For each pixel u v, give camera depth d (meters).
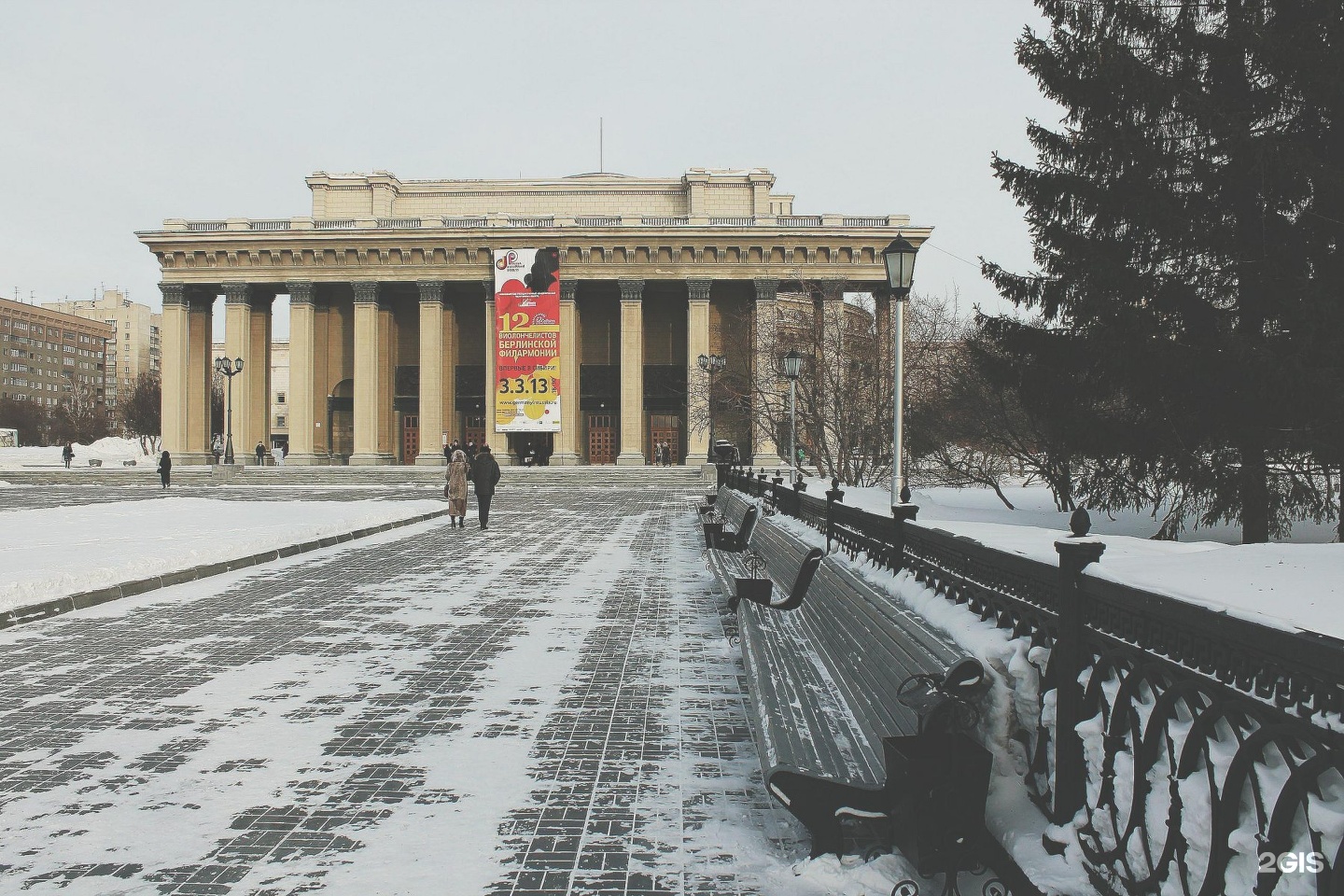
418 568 13.33
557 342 57.62
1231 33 16.42
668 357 64.00
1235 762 2.31
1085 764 3.21
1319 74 15.42
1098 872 2.98
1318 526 21.45
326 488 41.34
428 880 3.61
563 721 5.84
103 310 176.62
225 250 60.44
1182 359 16.94
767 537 9.92
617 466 55.12
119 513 22.14
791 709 4.50
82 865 3.74
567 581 12.09
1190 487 17.75
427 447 59.12
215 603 10.33
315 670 7.20
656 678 6.97
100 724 5.73
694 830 4.11
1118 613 2.99
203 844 3.96
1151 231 18.12
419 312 60.06
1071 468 24.23
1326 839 1.99
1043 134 19.44
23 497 33.75
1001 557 4.04
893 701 3.94
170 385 60.78
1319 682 2.05
